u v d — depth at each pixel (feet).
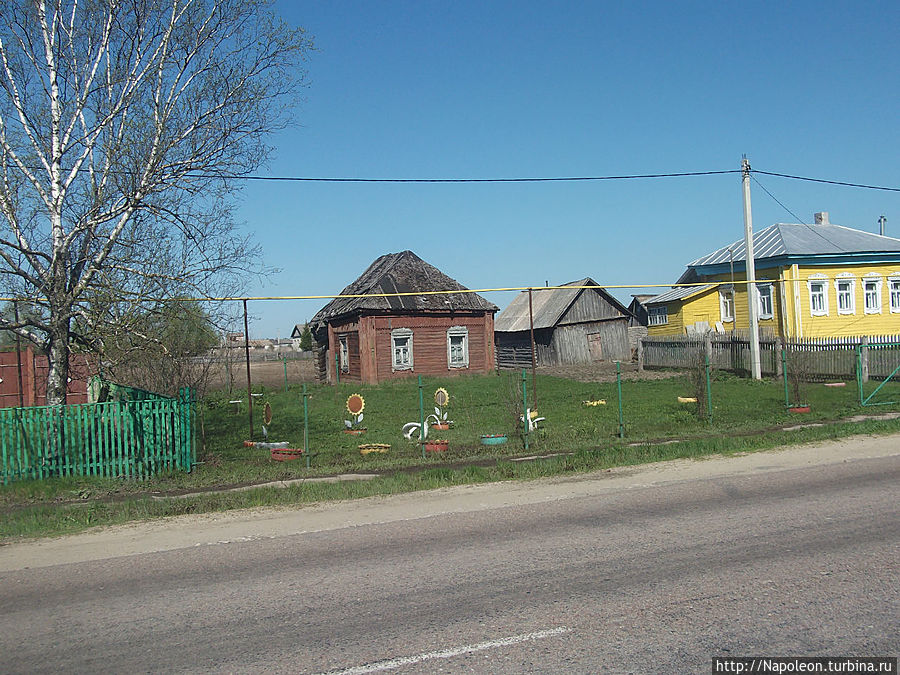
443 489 35.76
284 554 24.77
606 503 30.73
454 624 17.33
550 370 130.00
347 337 122.11
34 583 22.66
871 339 99.09
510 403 53.98
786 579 19.51
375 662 15.39
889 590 18.40
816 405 64.23
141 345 45.09
